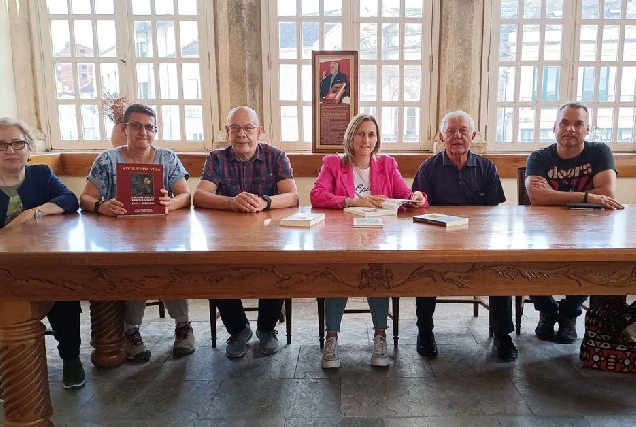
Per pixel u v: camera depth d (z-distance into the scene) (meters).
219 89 3.97
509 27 3.88
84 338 2.79
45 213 2.17
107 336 2.37
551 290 1.55
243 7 3.80
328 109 3.76
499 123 4.03
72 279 1.52
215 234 1.76
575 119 2.62
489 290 1.54
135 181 2.18
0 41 3.78
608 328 2.33
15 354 1.55
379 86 3.99
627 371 2.28
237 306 2.51
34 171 2.33
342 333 2.82
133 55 3.98
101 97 4.03
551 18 3.86
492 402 2.05
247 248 1.52
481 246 1.54
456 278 1.53
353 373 2.32
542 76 3.94
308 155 3.81
